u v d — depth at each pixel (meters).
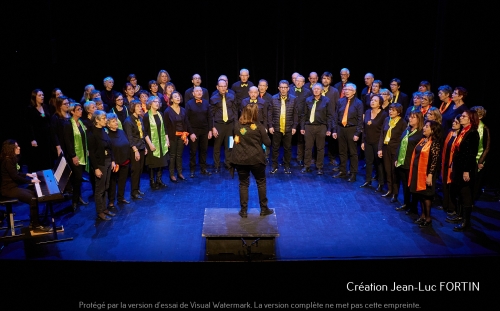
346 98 7.94
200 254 5.56
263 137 5.49
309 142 8.30
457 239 5.93
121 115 7.86
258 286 5.34
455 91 7.05
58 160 6.70
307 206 6.99
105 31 9.66
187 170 8.66
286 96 8.08
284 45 9.93
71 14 9.46
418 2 9.52
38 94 7.67
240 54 10.00
